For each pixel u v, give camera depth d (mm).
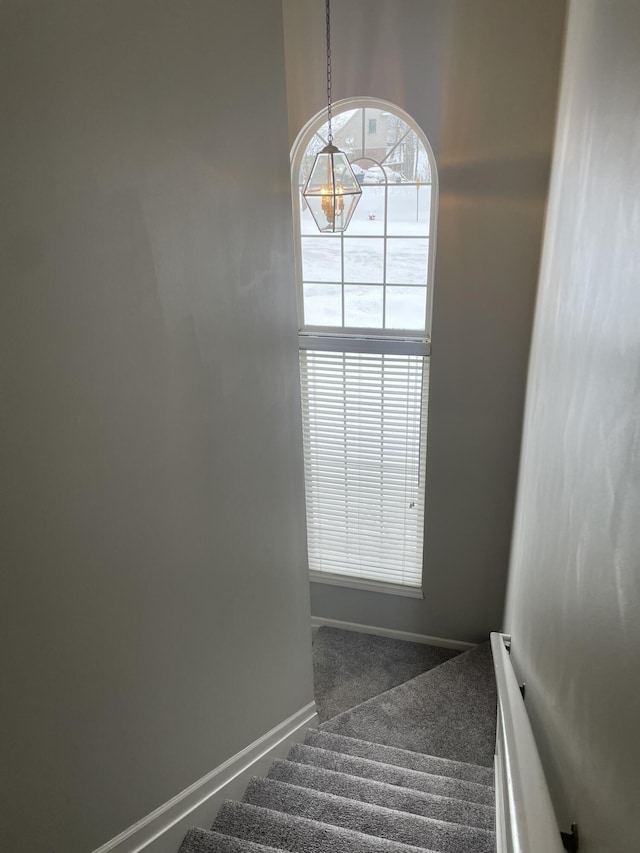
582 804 1200
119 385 1387
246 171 1865
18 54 1019
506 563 4184
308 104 3559
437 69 3238
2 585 1129
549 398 2334
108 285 1312
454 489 4105
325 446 4383
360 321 4074
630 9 1305
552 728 1631
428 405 3955
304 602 2865
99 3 1194
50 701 1302
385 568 4555
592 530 1296
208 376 1774
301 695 2975
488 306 3621
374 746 3195
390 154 3670
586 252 1705
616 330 1213
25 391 1120
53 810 1362
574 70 2361
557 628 1660
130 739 1608
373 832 2227
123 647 1525
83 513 1319
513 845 1182
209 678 2000
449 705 3877
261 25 1852
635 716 862
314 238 3971
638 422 979
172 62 1447
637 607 895
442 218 3508
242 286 1923
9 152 1024
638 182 1120
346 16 3275
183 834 1917
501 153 3301
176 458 1655
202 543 1852
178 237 1553
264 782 2404
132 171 1348
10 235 1048
